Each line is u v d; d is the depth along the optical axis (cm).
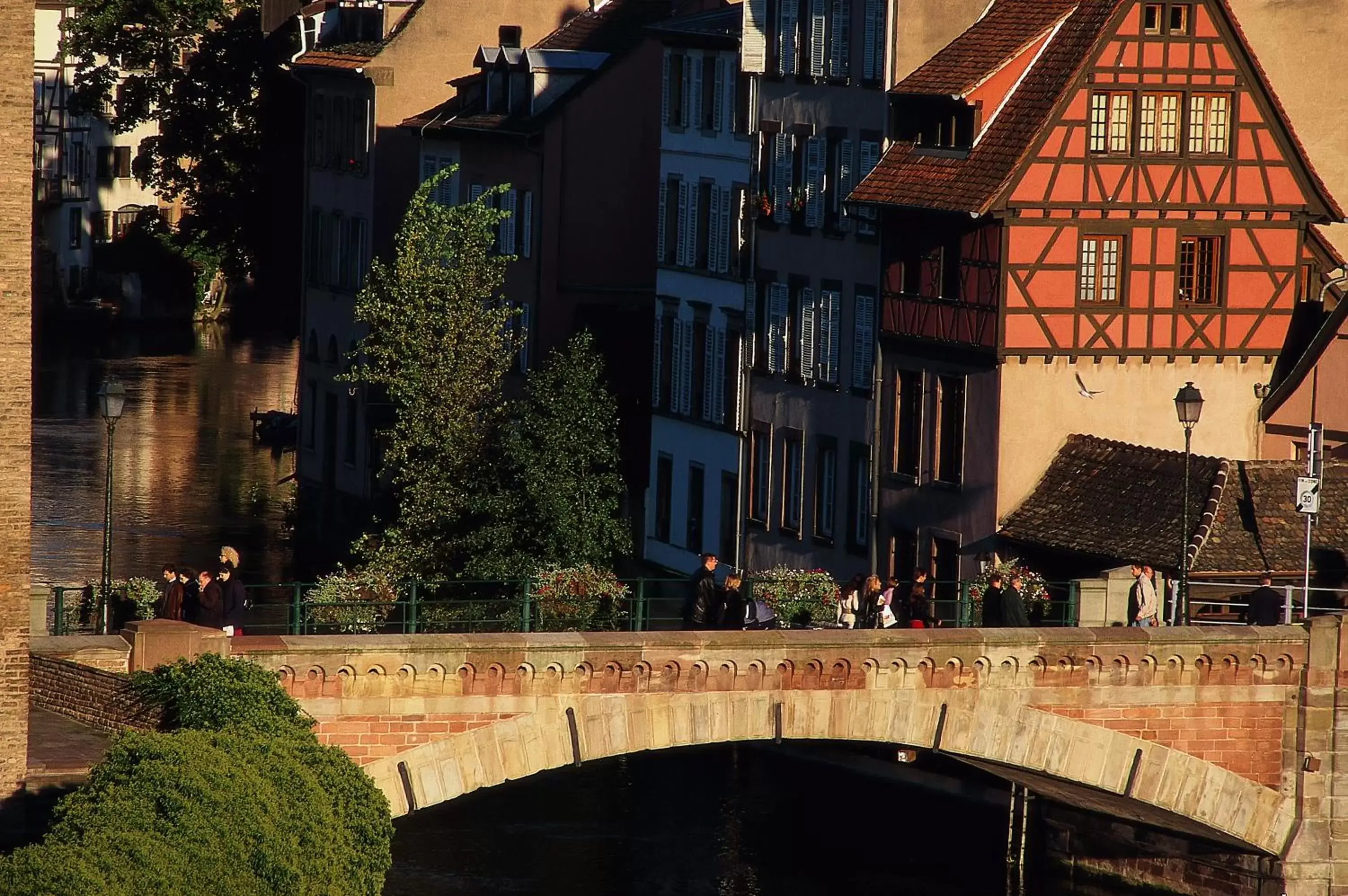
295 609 7925
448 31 15525
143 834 5528
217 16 18562
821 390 11250
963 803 9594
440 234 11806
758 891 8762
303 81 16612
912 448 10562
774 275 11644
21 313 6719
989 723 7819
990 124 10212
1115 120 10031
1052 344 9988
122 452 16712
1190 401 8625
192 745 5997
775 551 11644
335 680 7000
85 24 18275
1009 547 9962
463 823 9506
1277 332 10262
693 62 12469
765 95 11725
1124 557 9375
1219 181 10138
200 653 6812
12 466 6675
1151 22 10038
